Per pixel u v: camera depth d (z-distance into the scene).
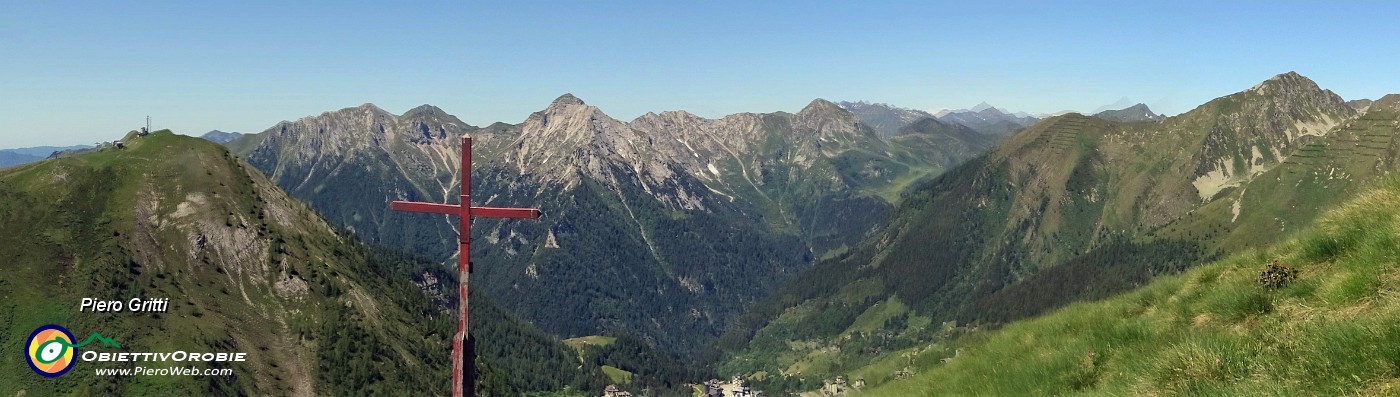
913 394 31.45
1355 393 14.58
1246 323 21.47
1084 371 23.59
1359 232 22.34
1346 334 16.03
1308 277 22.16
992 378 27.33
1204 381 18.17
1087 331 27.56
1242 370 17.95
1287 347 17.75
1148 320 25.75
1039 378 24.81
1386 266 18.81
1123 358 22.98
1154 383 19.53
